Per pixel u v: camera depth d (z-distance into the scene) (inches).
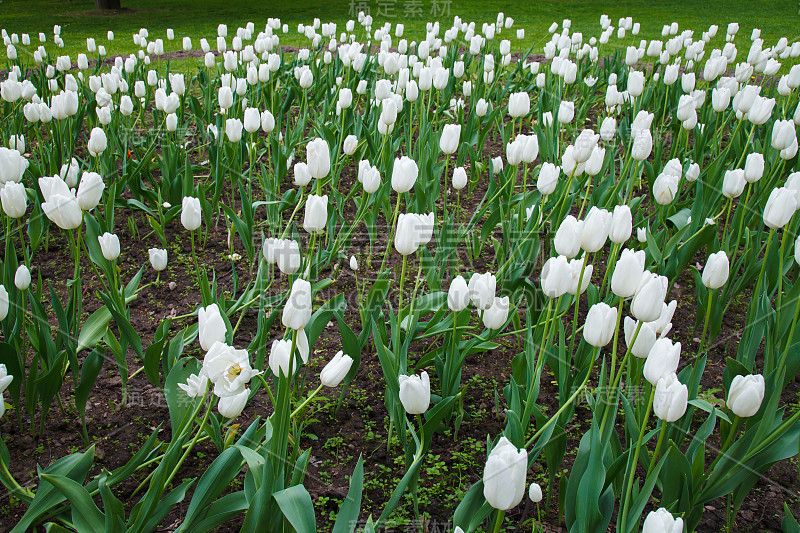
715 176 186.9
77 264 124.3
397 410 104.3
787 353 117.2
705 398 128.9
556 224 158.1
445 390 121.2
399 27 366.9
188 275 183.9
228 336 111.1
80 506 81.4
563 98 332.5
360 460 80.3
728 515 103.7
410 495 110.4
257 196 238.5
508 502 68.0
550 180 140.1
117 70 260.8
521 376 126.6
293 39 557.9
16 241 197.3
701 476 95.4
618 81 320.2
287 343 80.6
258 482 81.2
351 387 138.6
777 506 110.5
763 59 295.6
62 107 179.6
